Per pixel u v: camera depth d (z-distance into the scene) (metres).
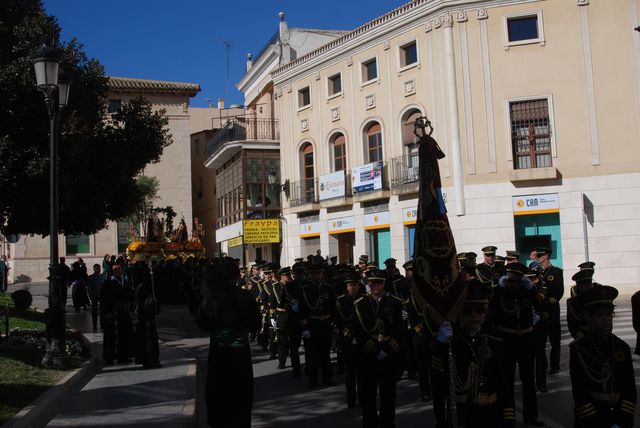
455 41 26.30
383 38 29.31
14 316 18.19
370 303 7.10
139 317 12.26
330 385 10.90
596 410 4.72
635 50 24.58
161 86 52.88
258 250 39.25
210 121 64.81
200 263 27.98
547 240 25.25
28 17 18.69
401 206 28.34
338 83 32.28
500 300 7.63
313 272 10.83
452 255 5.54
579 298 5.04
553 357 10.58
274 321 13.91
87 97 19.42
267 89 41.81
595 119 24.75
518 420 7.86
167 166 53.56
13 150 16.97
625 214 24.30
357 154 30.80
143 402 9.01
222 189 44.91
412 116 28.41
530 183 25.16
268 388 10.85
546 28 25.41
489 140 25.70
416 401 9.36
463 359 5.31
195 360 13.30
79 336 13.23
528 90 25.47
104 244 50.78
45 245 49.66
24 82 16.83
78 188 18.53
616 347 4.75
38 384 9.82
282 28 39.12
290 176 35.06
